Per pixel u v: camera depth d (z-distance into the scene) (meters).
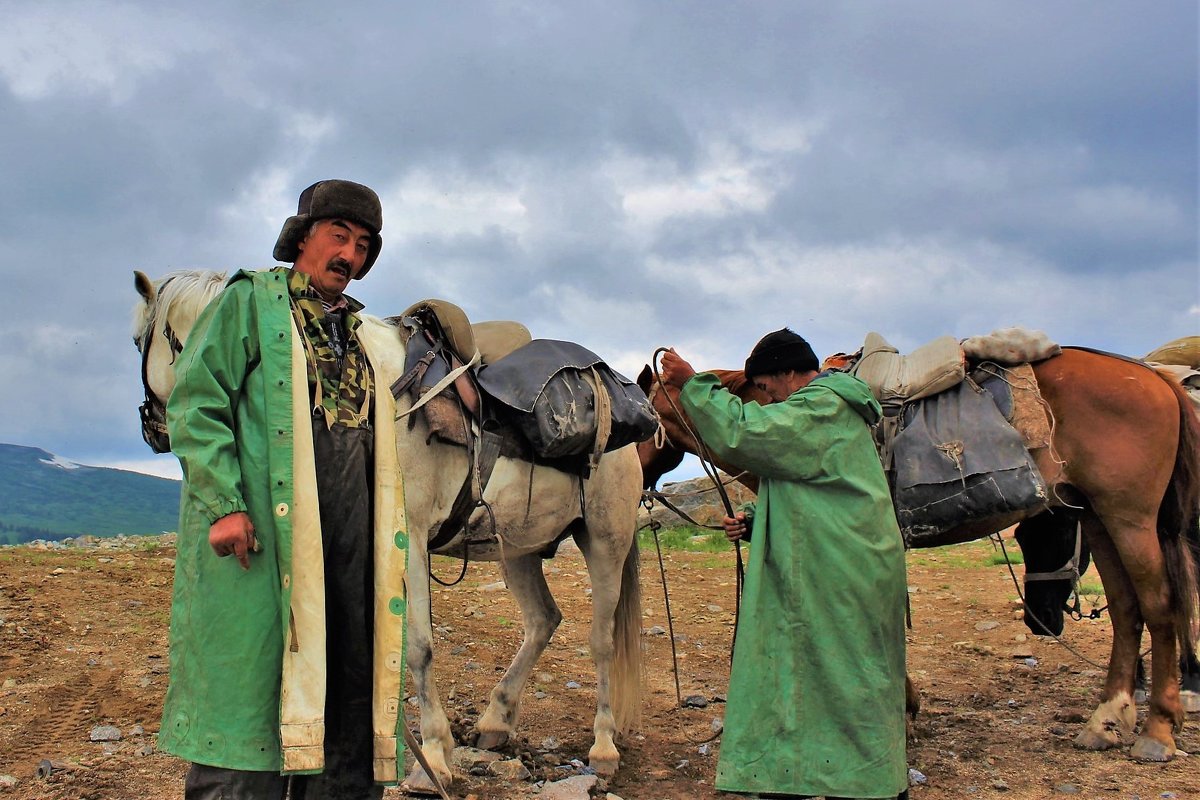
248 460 2.80
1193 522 5.79
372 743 2.95
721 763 3.72
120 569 8.77
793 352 4.16
